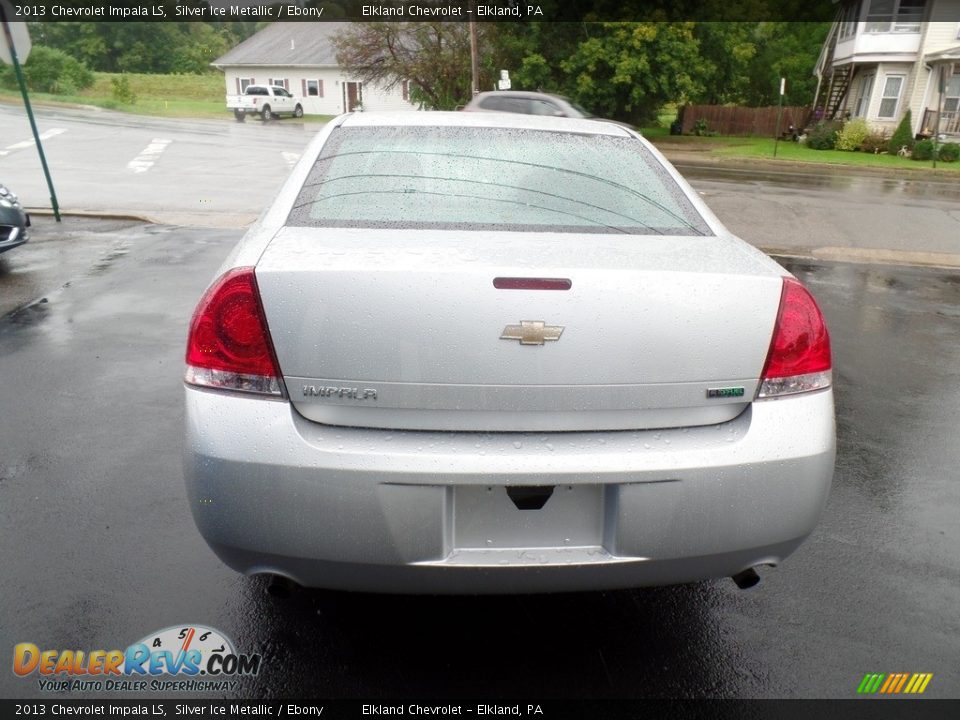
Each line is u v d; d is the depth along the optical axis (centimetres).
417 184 233
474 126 269
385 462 172
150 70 7438
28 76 4344
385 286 172
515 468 174
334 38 3503
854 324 608
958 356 532
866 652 226
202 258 774
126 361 462
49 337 505
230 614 233
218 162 1823
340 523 175
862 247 981
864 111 3056
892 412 423
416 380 174
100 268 719
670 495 180
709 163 2380
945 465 356
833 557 276
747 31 3444
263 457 174
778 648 226
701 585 257
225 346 178
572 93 3014
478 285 172
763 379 188
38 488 305
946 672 218
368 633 227
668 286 179
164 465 328
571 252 192
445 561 179
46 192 1275
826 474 192
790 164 2377
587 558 182
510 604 243
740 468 182
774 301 187
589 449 179
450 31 3222
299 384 176
